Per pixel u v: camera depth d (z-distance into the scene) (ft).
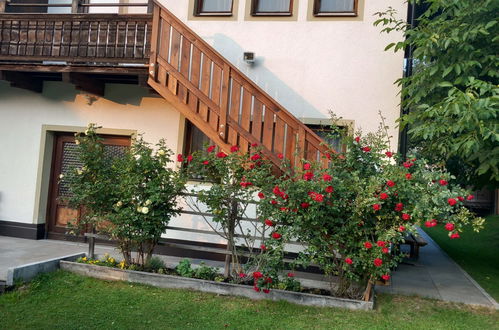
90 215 19.58
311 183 16.17
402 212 15.78
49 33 23.58
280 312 15.74
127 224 18.70
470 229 42.32
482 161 18.16
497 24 18.51
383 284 20.02
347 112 23.27
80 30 23.21
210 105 20.67
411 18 25.52
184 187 19.03
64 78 23.08
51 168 27.71
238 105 20.30
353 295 16.96
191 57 21.84
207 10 25.77
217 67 20.68
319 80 23.66
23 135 27.43
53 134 27.76
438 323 15.14
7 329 13.67
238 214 18.81
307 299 16.48
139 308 15.70
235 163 17.92
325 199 16.12
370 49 23.21
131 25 22.63
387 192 15.44
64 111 26.91
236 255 18.37
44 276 18.10
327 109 23.48
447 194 15.23
